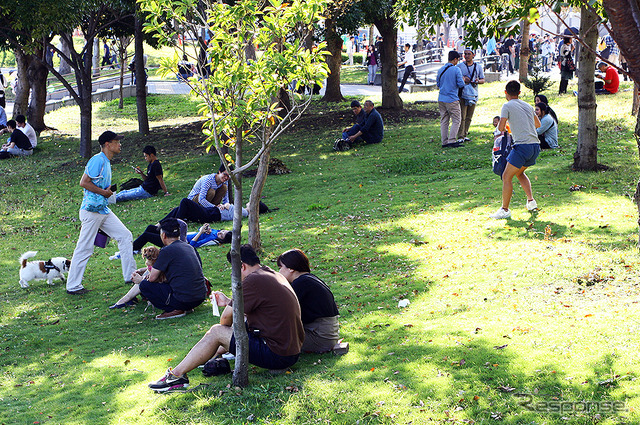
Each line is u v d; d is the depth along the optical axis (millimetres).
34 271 9641
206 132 5441
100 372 6082
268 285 5441
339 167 16375
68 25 19266
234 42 5547
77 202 15797
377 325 6566
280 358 5457
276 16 5523
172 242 7938
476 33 11242
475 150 16250
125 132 24984
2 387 6008
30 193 16922
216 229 12391
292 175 16172
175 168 17969
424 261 8727
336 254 9609
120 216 14047
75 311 8375
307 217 12320
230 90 5395
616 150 14172
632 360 4949
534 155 9883
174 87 38156
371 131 18453
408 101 26547
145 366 6098
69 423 4941
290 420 4672
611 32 4023
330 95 27406
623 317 5801
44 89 26344
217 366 5617
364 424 4516
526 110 9750
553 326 5836
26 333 7625
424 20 12984
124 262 9383
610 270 7246
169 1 5457
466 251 8883
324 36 20125
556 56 38219
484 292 7176
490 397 4672
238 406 4949
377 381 5129
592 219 9492
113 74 38312
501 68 35500
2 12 18797
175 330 7215
